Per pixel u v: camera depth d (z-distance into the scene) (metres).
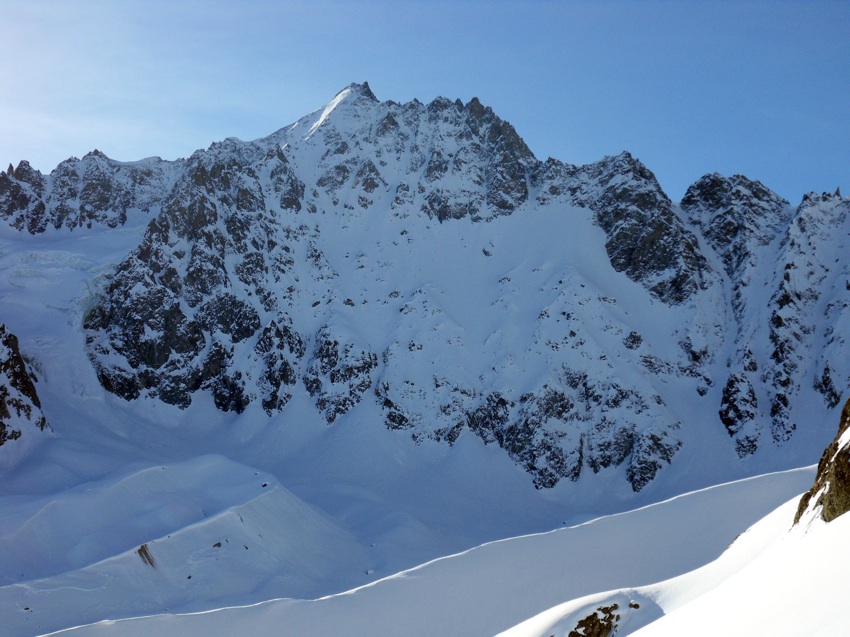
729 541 83.06
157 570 101.38
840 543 27.80
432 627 73.62
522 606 75.50
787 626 24.44
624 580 78.31
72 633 74.25
